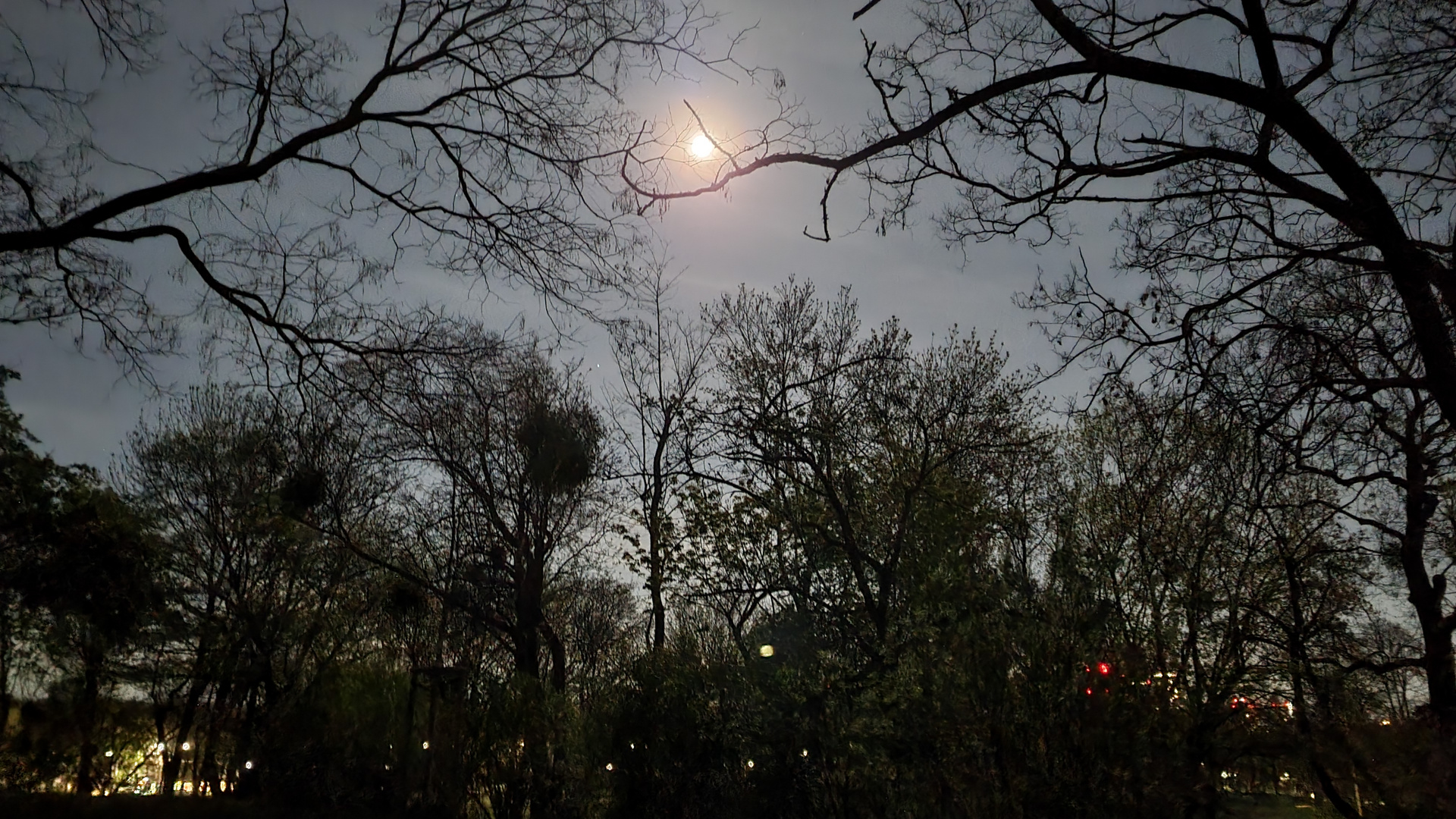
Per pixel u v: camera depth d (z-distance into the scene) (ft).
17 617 45.93
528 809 43.21
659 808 38.63
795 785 34.24
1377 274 28.66
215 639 52.19
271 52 35.04
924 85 31.50
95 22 33.71
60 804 43.73
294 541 65.77
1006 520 43.24
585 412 67.36
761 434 61.46
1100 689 26.96
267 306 37.35
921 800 29.66
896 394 60.95
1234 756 26.76
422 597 71.51
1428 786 26.89
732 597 56.90
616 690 42.65
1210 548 32.32
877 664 35.37
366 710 47.93
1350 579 41.11
